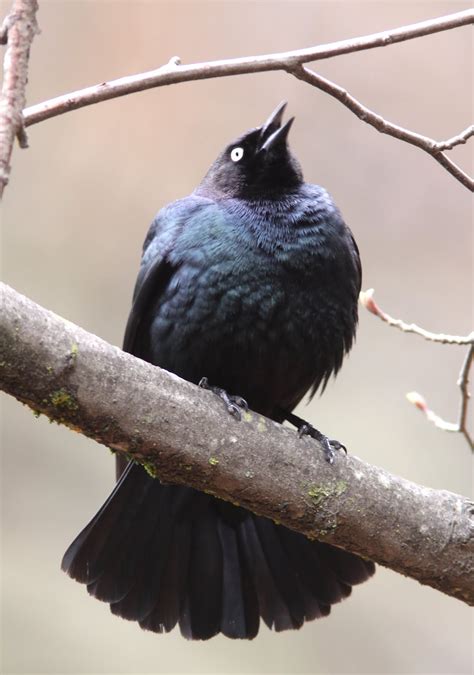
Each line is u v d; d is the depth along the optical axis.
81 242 14.65
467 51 15.28
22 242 14.51
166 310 8.52
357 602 12.68
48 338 6.41
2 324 6.23
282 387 8.70
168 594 8.59
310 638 12.49
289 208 8.67
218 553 8.77
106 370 6.64
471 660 12.38
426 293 14.34
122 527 8.46
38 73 15.20
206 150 15.09
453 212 14.65
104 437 6.84
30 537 13.10
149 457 6.98
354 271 8.77
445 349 14.00
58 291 14.39
